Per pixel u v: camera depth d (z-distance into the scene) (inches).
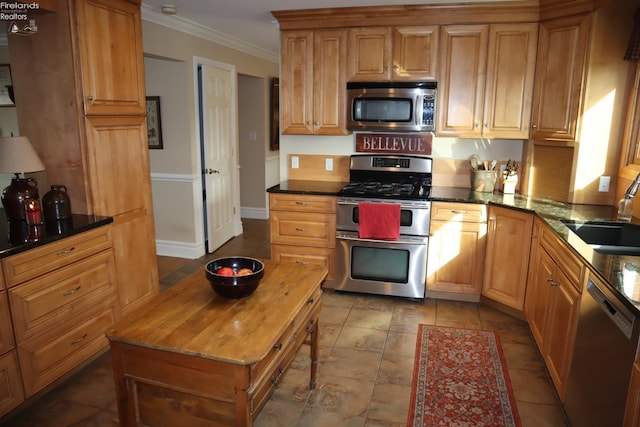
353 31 144.8
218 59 194.9
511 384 102.0
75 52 105.0
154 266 135.6
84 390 100.1
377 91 144.8
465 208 136.8
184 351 61.7
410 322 131.9
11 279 86.4
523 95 138.0
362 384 101.8
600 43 120.1
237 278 75.9
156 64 175.6
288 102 154.3
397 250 143.0
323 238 149.1
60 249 97.0
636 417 58.5
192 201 184.9
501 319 133.7
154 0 135.6
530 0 129.4
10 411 88.0
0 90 153.1
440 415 91.5
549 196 137.8
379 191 144.4
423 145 157.5
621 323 63.6
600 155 125.7
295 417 90.5
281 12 146.4
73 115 108.3
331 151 165.5
